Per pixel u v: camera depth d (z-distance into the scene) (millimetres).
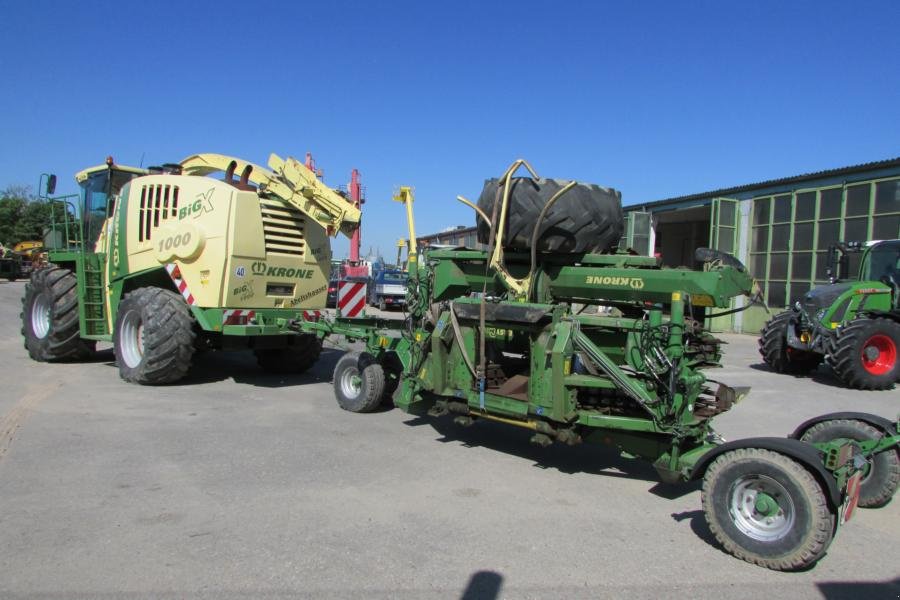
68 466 4938
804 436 4707
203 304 7902
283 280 8391
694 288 4805
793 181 18219
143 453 5344
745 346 15508
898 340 9359
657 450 4605
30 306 9797
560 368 4723
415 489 4730
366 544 3762
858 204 16438
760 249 19531
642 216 20156
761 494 3678
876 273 11008
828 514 3461
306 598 3139
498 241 5484
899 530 4273
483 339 5305
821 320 10008
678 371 4395
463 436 6270
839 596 3332
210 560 3494
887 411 7965
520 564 3580
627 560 3680
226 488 4598
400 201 6695
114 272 9008
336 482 4812
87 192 9867
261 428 6301
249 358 11102
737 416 7520
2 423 6086
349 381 7242
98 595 3102
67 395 7375
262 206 8078
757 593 3342
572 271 5531
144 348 7895
